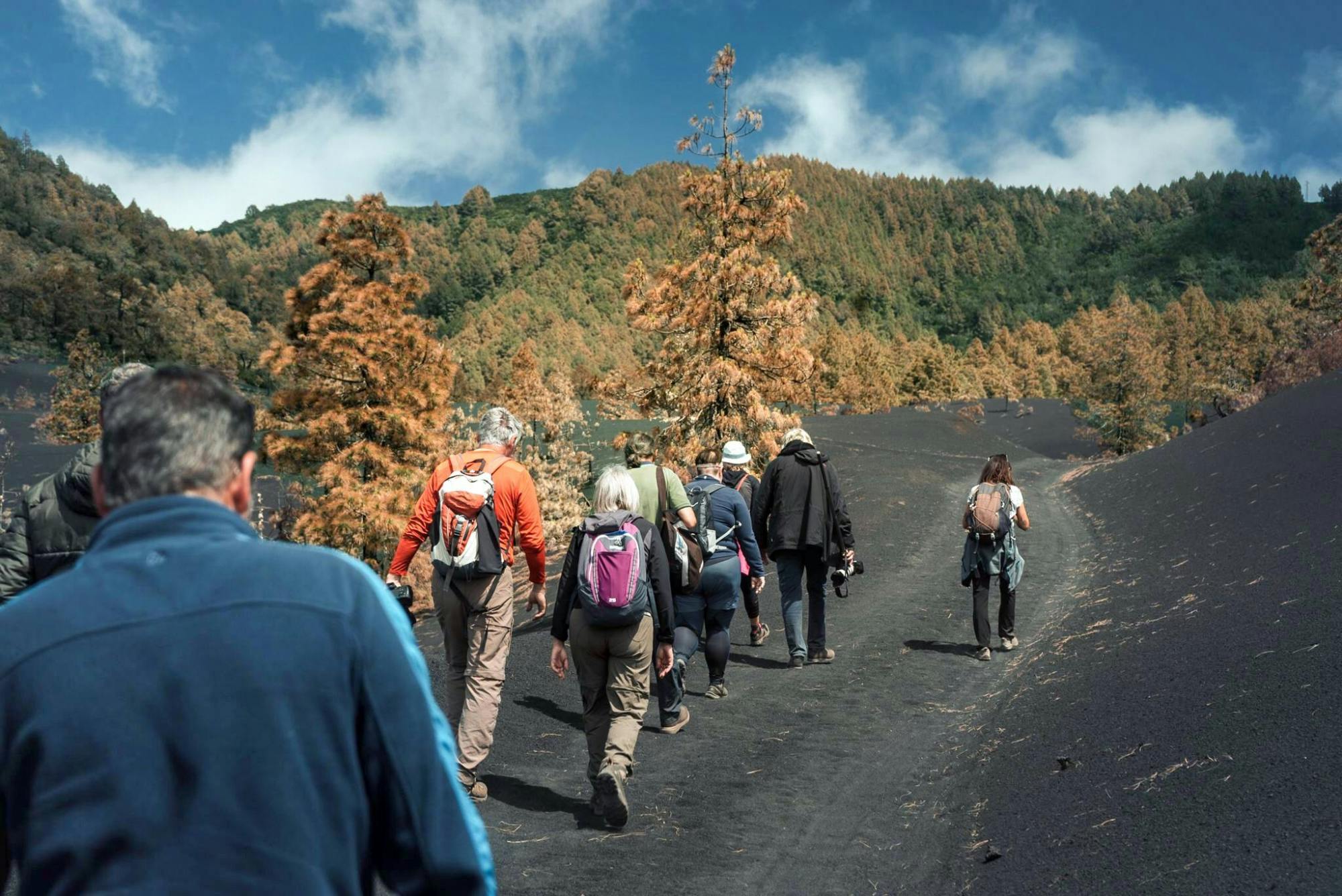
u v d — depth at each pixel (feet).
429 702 4.26
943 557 44.60
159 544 4.07
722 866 14.20
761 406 56.80
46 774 3.62
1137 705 18.37
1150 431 184.03
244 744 3.72
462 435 82.38
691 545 20.45
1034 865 13.25
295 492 77.00
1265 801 12.77
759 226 59.16
